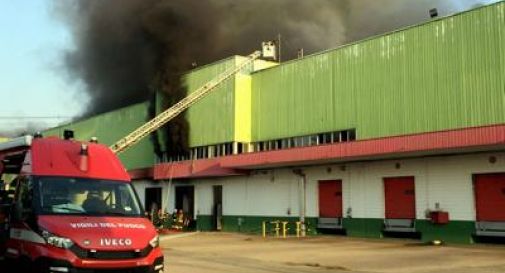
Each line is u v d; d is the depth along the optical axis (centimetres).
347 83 3112
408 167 2605
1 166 1244
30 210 941
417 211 2548
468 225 2347
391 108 2859
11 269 994
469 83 2534
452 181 2427
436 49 2683
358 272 1570
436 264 1702
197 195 3909
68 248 848
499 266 1628
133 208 1009
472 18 2552
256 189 3428
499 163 2267
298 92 3425
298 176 3147
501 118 2405
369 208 2756
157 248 926
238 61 3816
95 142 1143
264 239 2855
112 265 854
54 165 1019
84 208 969
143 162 4706
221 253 2123
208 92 3875
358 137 3014
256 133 3722
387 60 2906
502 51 2428
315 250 2203
